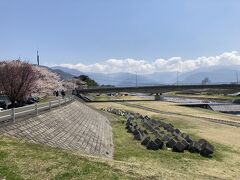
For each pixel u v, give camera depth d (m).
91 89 149.75
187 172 23.75
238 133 45.81
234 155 31.36
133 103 118.62
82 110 55.34
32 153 17.41
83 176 15.05
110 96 183.12
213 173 24.48
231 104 118.50
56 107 40.34
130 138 39.91
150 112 81.12
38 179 14.27
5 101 54.19
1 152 16.83
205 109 100.50
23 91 60.53
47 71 101.12
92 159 18.33
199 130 48.09
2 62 69.62
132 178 15.73
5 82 58.12
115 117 68.69
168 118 64.69
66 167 15.94
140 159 27.97
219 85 161.38
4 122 22.66
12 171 14.72
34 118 27.89
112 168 16.89
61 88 106.19
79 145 29.19
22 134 22.66
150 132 43.72
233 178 23.45
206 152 30.58
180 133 41.69
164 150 32.09
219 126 53.06
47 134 26.52
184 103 118.25
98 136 37.66
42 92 79.94
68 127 33.78
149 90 156.88
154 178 16.45
